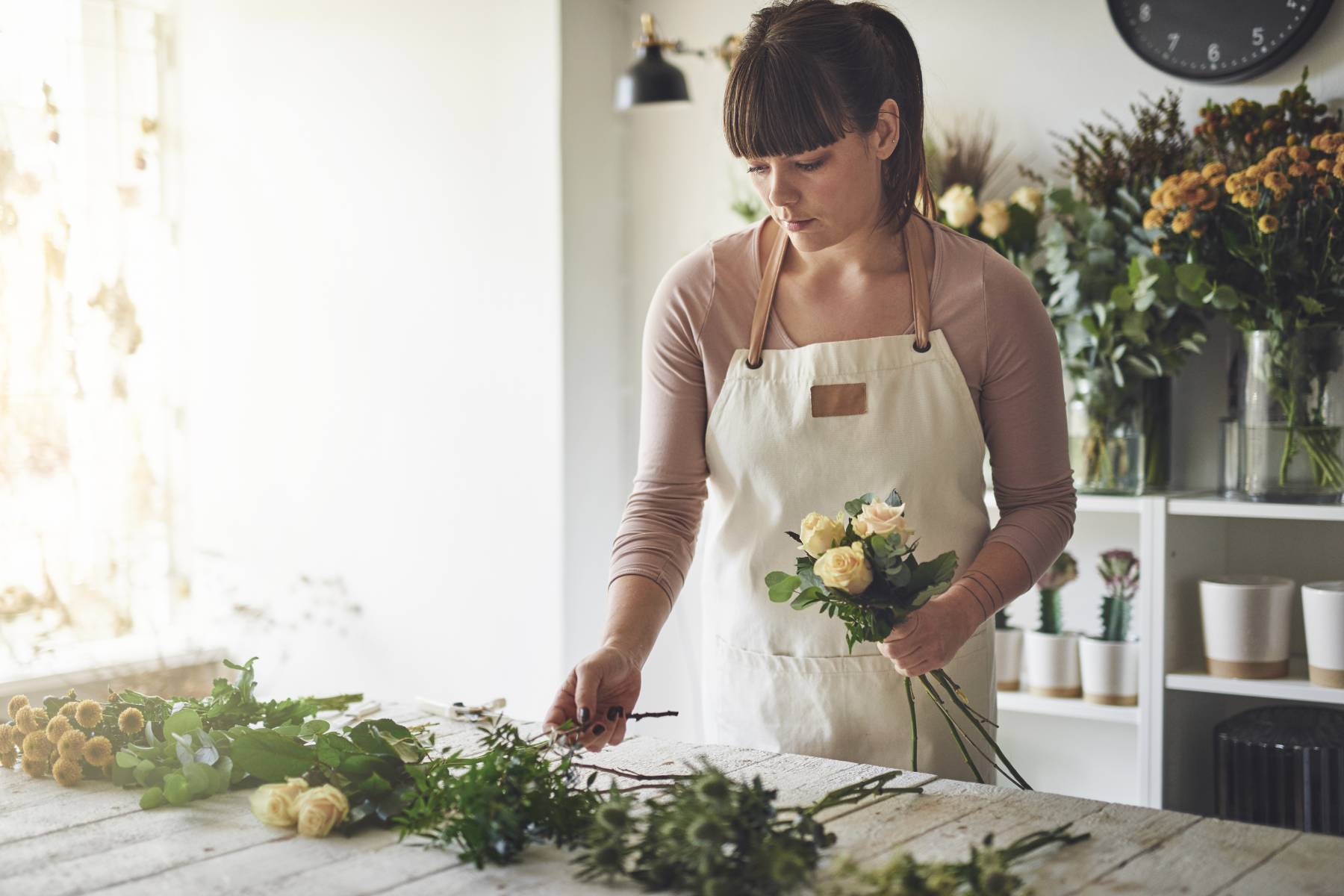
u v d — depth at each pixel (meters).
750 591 1.71
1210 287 2.46
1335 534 2.63
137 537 3.78
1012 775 1.50
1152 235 2.56
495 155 3.41
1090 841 1.20
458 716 1.73
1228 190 2.34
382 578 3.71
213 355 3.97
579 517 3.40
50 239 3.51
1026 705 2.71
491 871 1.16
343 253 3.71
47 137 3.50
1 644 3.42
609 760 1.51
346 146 3.68
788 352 1.68
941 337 1.63
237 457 3.94
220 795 1.41
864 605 1.30
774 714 1.69
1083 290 2.62
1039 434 1.62
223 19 3.85
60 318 3.54
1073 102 2.88
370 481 3.71
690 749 1.55
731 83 1.48
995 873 1.04
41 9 3.53
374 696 3.73
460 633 3.57
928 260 1.67
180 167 3.97
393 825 1.29
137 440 3.79
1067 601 2.94
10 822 1.32
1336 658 2.35
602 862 1.13
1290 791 2.31
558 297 3.31
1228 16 2.64
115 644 3.74
